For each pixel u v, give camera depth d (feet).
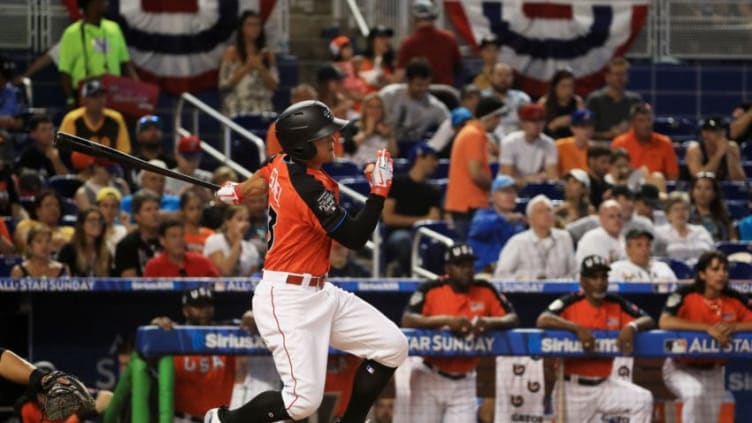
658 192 90.53
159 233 75.31
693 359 66.69
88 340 75.36
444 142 101.55
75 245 76.38
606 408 65.00
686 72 122.31
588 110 103.14
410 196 91.25
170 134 113.29
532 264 79.46
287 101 115.34
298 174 46.44
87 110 94.43
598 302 66.85
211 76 114.42
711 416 67.21
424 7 112.16
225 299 75.41
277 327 46.44
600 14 122.83
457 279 66.85
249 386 63.77
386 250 89.04
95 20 105.40
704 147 101.40
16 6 112.57
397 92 104.78
